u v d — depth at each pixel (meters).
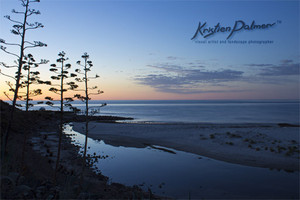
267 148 30.66
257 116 116.88
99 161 26.12
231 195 16.78
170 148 34.84
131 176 20.94
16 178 7.73
